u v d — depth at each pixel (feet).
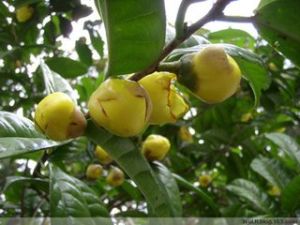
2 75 1.15
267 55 1.44
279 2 0.63
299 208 1.03
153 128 1.41
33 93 1.15
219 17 0.58
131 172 0.66
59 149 0.94
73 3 1.17
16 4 1.03
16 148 0.61
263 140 1.59
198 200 1.48
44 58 1.30
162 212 0.69
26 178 0.87
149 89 0.59
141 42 0.54
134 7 0.51
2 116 0.64
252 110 1.57
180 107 0.63
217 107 1.53
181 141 1.49
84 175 1.20
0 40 1.13
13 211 1.10
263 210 1.11
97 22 1.29
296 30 0.65
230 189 1.17
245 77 0.76
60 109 0.58
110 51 0.55
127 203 1.48
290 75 1.53
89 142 1.06
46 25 1.21
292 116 1.57
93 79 1.47
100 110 0.55
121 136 0.58
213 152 1.53
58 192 0.75
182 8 0.56
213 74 0.57
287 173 1.16
